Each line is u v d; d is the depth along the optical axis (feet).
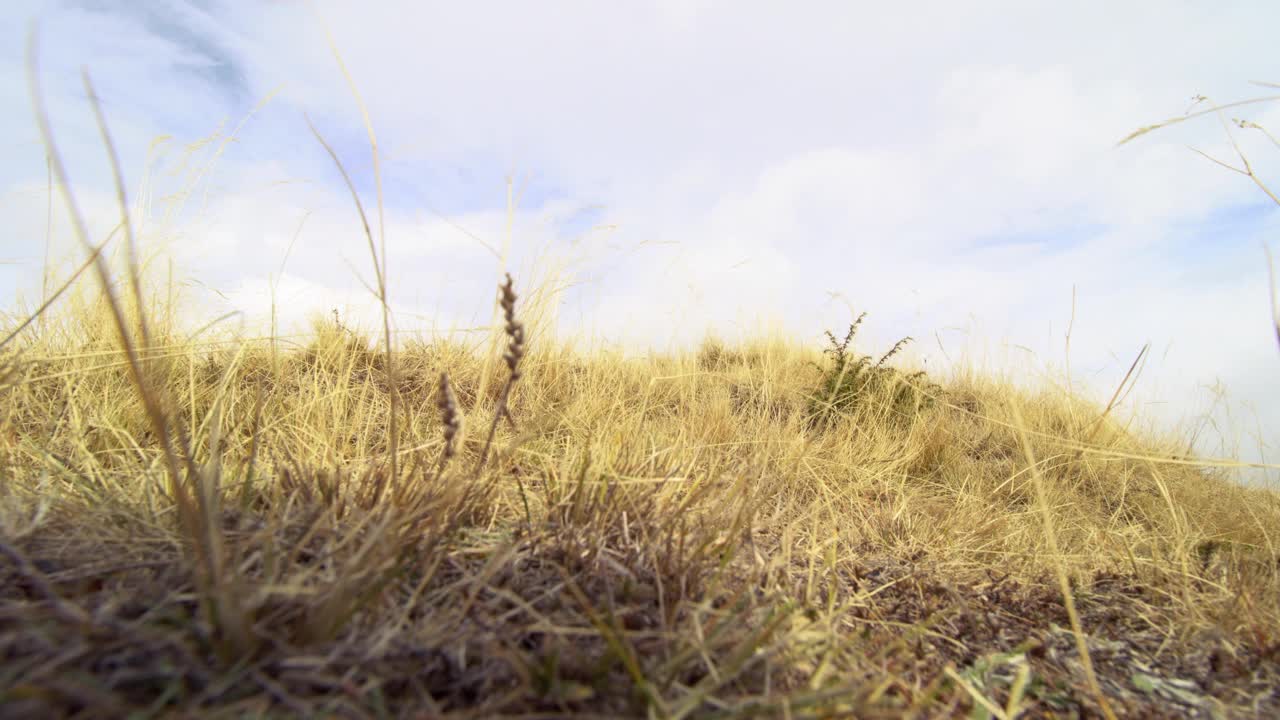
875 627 5.52
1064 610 6.23
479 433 8.48
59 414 7.47
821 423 13.16
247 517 4.50
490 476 5.84
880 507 9.35
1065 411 14.19
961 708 4.38
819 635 4.43
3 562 3.73
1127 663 5.29
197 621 3.22
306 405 8.16
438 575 4.42
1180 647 5.54
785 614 4.26
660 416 11.68
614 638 3.46
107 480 5.50
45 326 8.60
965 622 5.82
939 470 11.91
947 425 13.66
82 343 8.78
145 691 2.79
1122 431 12.28
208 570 3.42
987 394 17.04
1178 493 10.25
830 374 14.49
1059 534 8.41
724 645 4.11
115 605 3.23
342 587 3.46
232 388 8.04
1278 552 7.63
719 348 19.99
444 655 3.51
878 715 3.59
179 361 8.54
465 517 5.28
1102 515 9.81
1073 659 5.32
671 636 3.82
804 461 9.72
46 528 4.31
